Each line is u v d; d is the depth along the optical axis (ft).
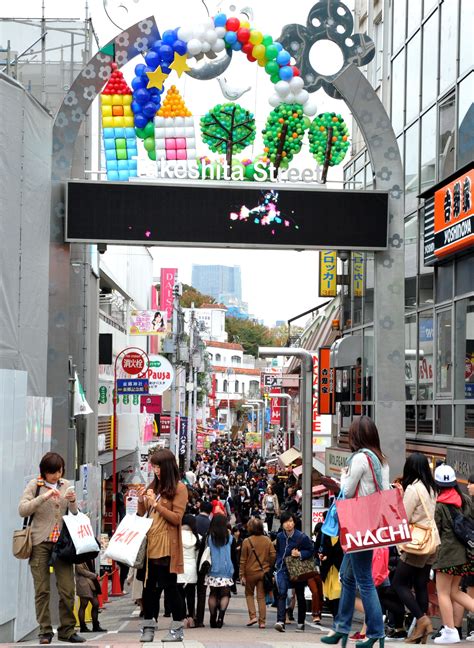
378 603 27.66
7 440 40.63
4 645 34.53
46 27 89.45
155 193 60.64
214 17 60.80
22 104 48.55
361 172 107.04
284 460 143.64
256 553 56.95
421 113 79.20
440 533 35.68
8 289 46.47
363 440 27.17
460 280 67.15
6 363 46.09
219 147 61.52
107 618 64.08
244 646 33.76
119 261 146.51
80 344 87.30
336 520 27.55
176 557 32.83
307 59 62.28
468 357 65.26
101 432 120.98
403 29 86.53
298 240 61.67
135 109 61.05
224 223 61.16
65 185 59.98
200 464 213.66
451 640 35.86
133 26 60.64
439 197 68.03
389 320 63.21
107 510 118.32
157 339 207.62
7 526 40.37
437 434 71.97
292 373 207.10
